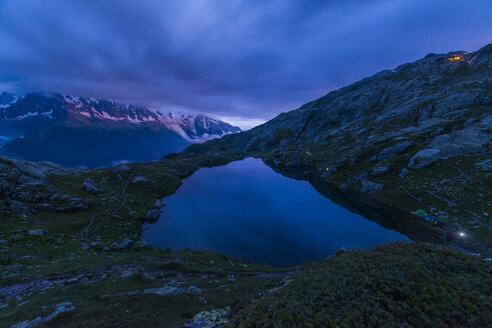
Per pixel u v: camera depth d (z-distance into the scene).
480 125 96.75
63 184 81.06
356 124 194.88
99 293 22.89
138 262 37.78
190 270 37.00
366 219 72.62
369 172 103.50
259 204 104.62
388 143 122.25
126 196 94.62
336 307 9.38
